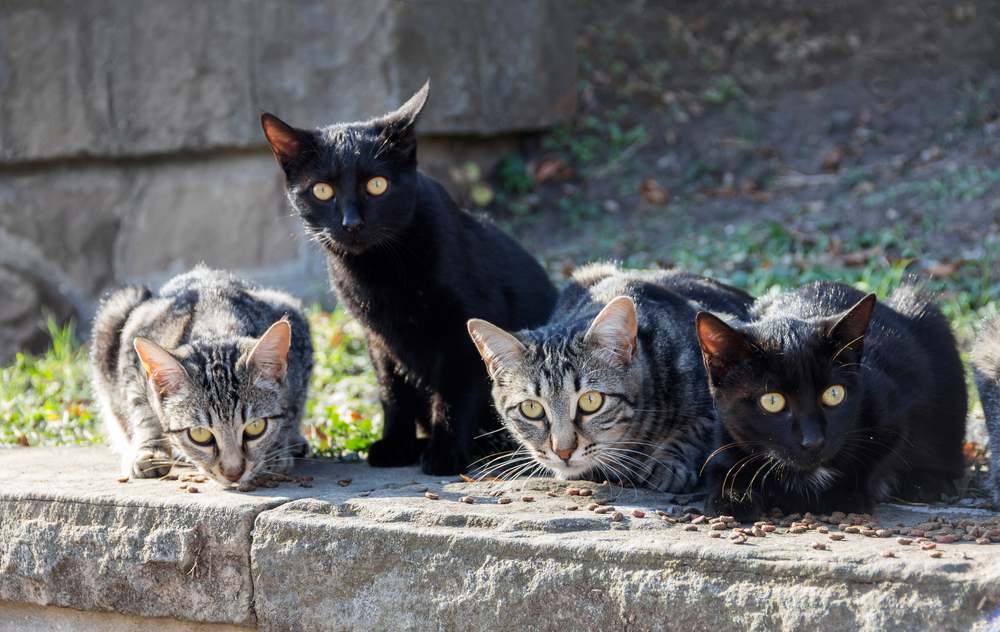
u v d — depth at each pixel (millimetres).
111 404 2248
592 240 3184
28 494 2078
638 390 2107
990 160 3131
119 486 2100
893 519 1988
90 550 2055
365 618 1985
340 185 2213
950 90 3500
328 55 3102
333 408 2449
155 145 3225
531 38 3453
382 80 3061
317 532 1994
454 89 3229
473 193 3395
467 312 2229
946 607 1847
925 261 2779
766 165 3395
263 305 2258
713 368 2010
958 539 1919
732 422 2004
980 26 3691
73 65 3256
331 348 2691
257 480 2121
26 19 3268
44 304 3344
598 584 1922
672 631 1905
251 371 2117
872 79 3635
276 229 3156
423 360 2244
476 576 1952
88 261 3357
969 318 2576
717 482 2020
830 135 3461
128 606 2051
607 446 2098
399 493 2072
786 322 2006
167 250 3285
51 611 2092
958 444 2127
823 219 3006
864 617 1861
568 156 3572
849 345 1979
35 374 2725
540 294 2334
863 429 2004
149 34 3186
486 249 2287
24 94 3299
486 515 1986
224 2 3121
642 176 3467
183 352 2127
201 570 2025
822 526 1953
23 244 3383
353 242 2199
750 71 3814
